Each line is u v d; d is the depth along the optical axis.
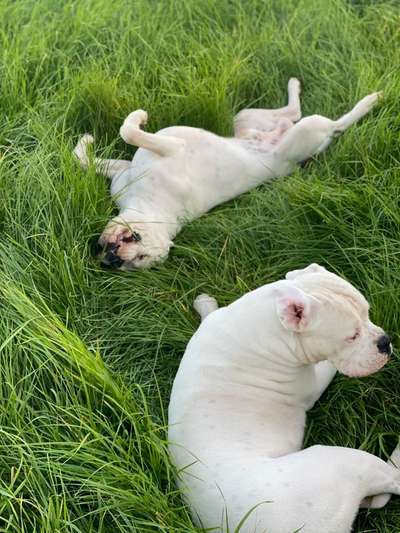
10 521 2.73
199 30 4.20
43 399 3.03
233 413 2.92
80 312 3.33
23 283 3.29
